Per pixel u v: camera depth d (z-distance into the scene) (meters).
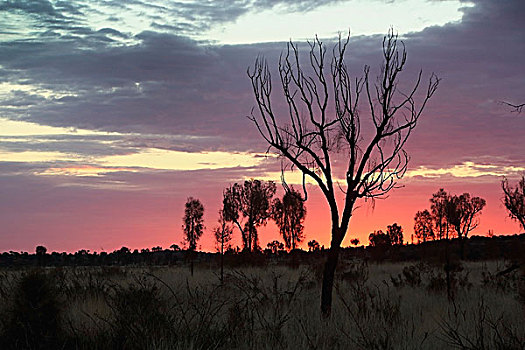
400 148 12.93
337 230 12.28
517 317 10.88
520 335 9.03
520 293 12.45
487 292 15.21
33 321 8.71
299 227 43.41
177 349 7.92
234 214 29.84
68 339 8.95
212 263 32.72
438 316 11.00
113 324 9.19
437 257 21.77
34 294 8.96
